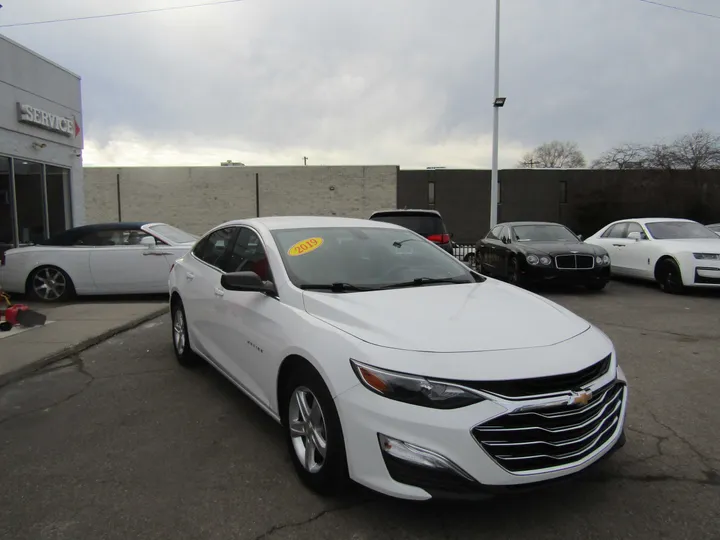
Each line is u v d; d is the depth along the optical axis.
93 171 32.19
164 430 3.83
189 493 2.96
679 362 5.54
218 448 3.53
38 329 6.72
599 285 10.63
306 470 2.97
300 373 3.00
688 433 3.75
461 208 32.97
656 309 8.70
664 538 2.55
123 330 6.98
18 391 4.67
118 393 4.61
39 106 12.06
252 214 32.66
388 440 2.45
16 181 11.41
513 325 2.84
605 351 2.85
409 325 2.76
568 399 2.49
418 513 2.76
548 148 64.69
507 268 11.49
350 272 3.68
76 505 2.84
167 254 9.23
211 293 4.47
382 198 32.75
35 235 12.00
